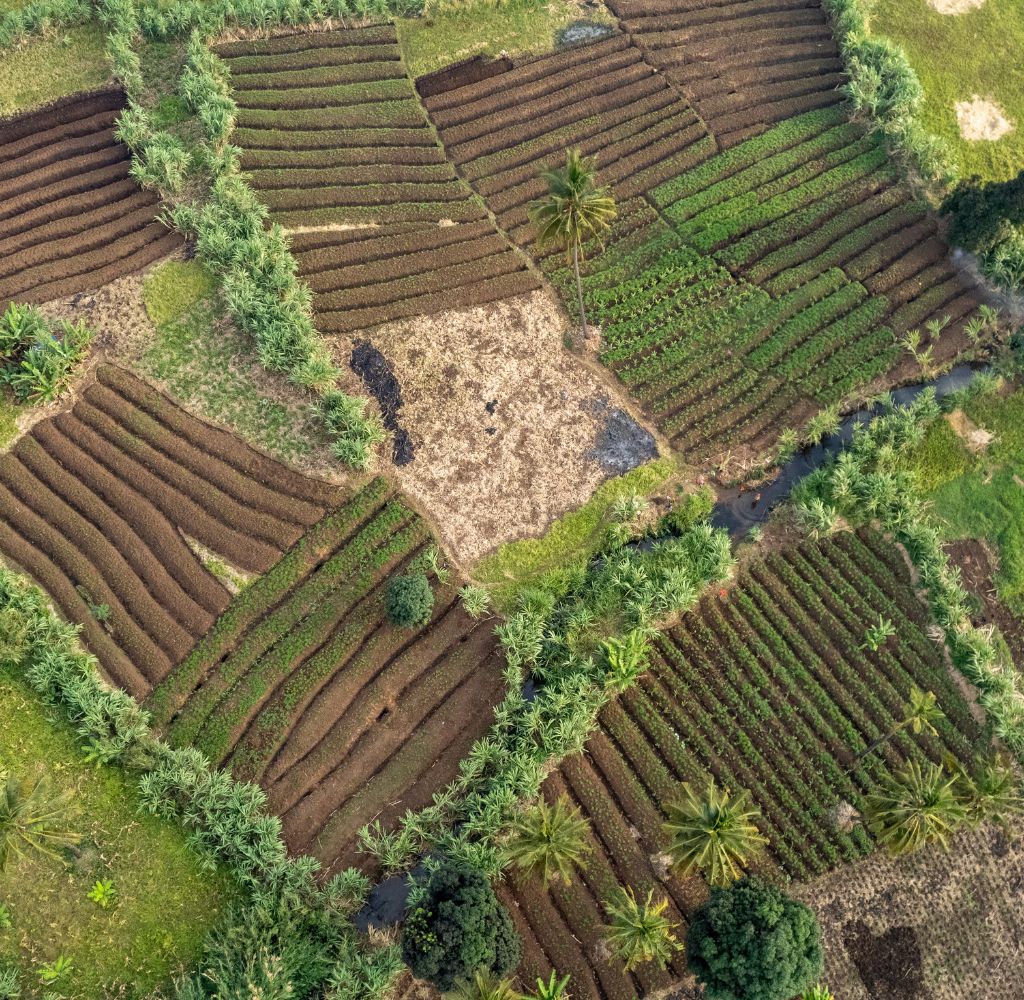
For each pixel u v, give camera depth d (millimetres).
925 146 60656
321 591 48406
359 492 50906
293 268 55625
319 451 51781
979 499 51688
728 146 63344
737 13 68688
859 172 61594
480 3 67312
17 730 43938
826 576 49688
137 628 47375
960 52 67500
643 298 57094
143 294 55812
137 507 50031
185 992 37594
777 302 56938
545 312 56781
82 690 43531
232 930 38656
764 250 59219
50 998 38375
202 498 50438
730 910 35594
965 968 41125
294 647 46938
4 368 52312
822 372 54719
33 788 40750
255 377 53688
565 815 39219
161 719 45250
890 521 50031
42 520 49812
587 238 51531
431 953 35219
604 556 49750
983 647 46375
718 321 56406
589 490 51594
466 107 63875
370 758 44656
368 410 52781
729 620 48656
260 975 37125
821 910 41875
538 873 41281
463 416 53312
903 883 42500
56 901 40562
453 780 43844
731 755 45031
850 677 46938
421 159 61719
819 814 43719
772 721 45906
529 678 46688
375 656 46875
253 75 63938
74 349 52812
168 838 42188
